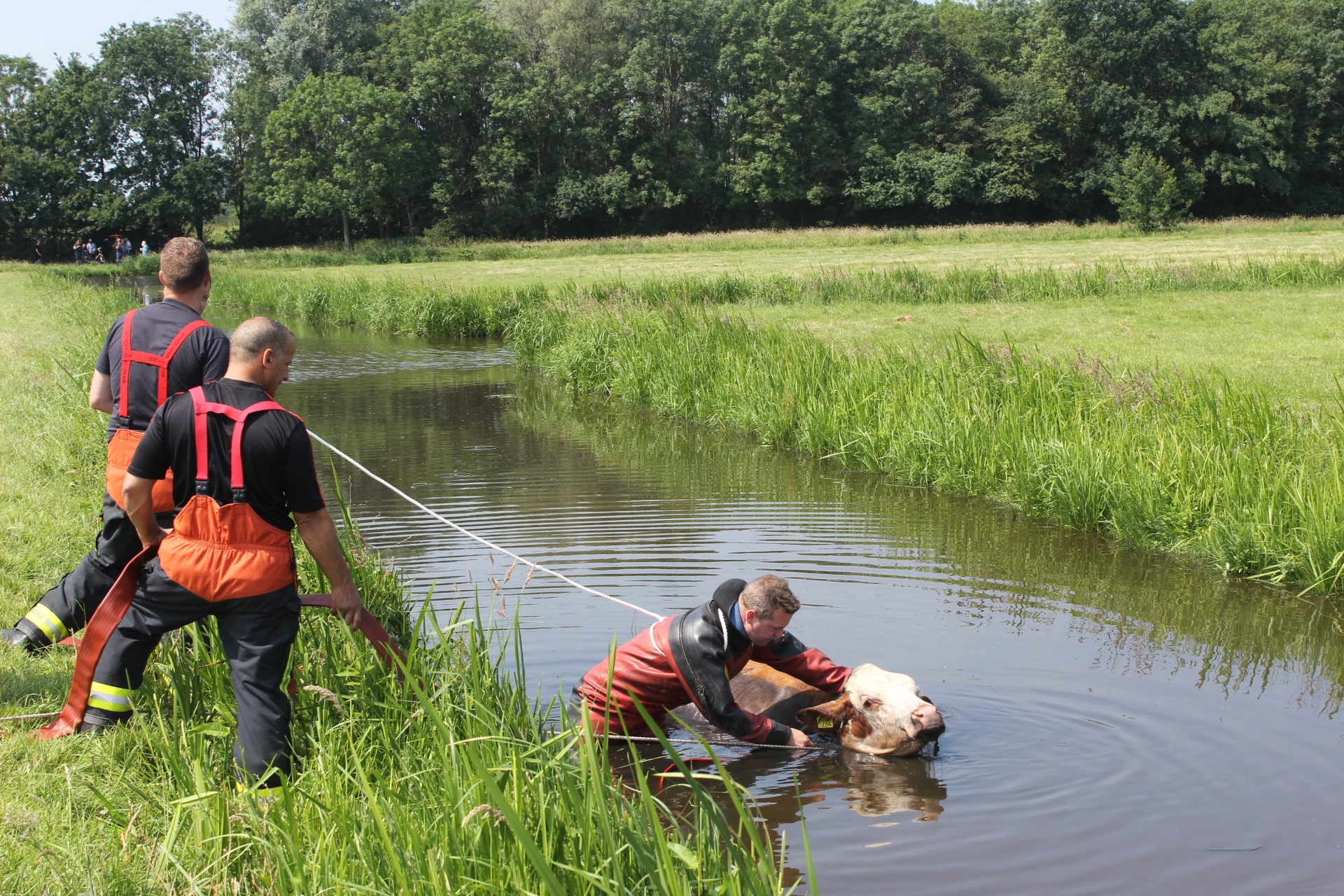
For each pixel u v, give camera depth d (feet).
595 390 53.98
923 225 241.76
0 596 16.38
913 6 244.63
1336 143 234.17
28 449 26.22
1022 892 11.00
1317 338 52.44
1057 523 28.78
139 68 216.95
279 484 11.35
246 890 9.52
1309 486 25.40
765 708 15.80
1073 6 232.32
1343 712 16.25
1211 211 235.81
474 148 240.53
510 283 114.93
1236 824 12.51
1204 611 21.67
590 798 9.64
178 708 12.35
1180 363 45.16
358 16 243.19
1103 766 14.11
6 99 211.82
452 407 49.21
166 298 14.69
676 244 185.26
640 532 26.81
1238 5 239.71
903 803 13.09
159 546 11.69
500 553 24.61
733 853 10.34
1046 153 233.55
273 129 206.80
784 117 233.76
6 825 10.03
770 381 43.68
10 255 209.67
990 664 17.97
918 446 34.22
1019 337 55.88
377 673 13.08
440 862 8.89
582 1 237.66
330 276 133.28
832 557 24.67
